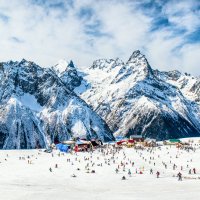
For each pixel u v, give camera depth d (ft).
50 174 355.56
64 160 466.70
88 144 609.83
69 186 283.79
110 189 264.11
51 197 218.79
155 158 481.46
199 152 530.68
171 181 301.02
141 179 319.47
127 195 223.71
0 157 513.04
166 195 215.51
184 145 625.82
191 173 368.27
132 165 417.28
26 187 269.03
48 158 495.41
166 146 627.46
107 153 521.24
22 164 437.99
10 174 356.79
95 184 293.84
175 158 481.05
